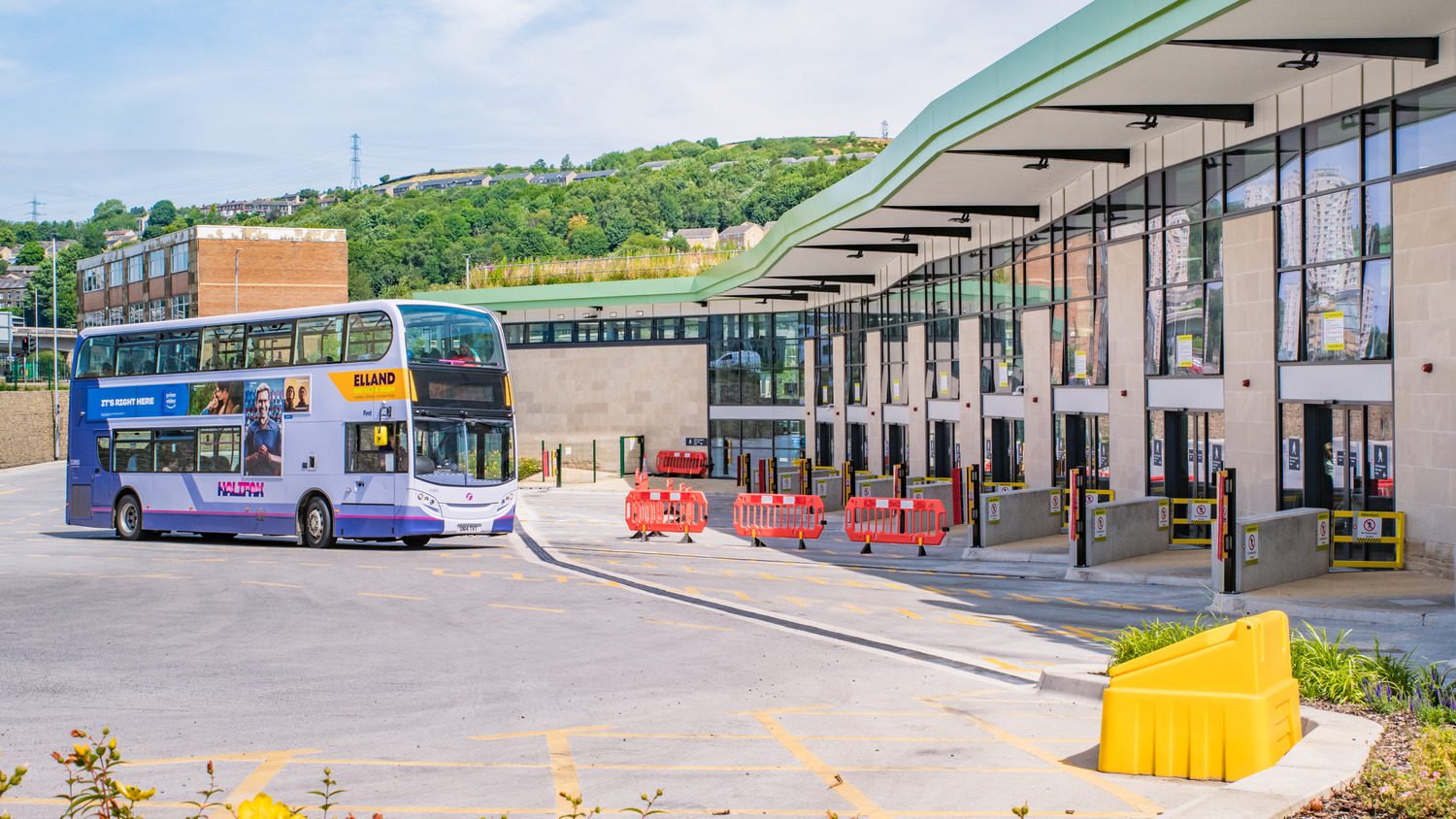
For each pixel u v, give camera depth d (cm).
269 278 9200
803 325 6172
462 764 987
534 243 17788
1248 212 2411
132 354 3331
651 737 1073
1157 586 2214
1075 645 1571
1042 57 2167
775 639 1628
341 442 2880
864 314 5200
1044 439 3353
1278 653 950
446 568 2531
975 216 3734
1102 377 3038
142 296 10119
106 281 10938
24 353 9156
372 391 2836
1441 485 1964
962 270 3997
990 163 2912
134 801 618
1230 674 905
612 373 6694
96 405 3384
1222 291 2512
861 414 5269
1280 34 1909
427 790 905
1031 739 1052
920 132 2802
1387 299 2075
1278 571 1997
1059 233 3259
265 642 1614
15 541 3350
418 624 1767
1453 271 1925
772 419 6306
